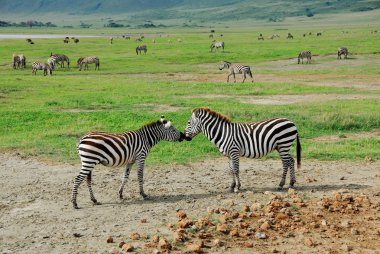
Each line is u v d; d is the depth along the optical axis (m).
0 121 22.27
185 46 80.25
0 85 34.66
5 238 10.29
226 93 32.09
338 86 35.47
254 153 13.19
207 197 12.86
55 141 19.14
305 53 52.81
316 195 12.84
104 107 26.31
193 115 13.52
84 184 14.23
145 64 54.44
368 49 62.53
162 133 13.16
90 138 12.03
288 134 13.25
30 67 54.19
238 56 60.19
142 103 27.56
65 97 29.77
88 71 49.22
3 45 83.19
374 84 36.41
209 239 9.86
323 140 19.95
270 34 130.88
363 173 15.11
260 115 23.16
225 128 13.19
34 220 11.34
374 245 9.52
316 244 9.56
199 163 16.42
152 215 11.51
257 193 13.05
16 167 15.97
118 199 12.88
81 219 11.34
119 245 9.59
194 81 40.34
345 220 10.70
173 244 9.58
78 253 9.40
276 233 10.17
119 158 12.28
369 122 22.27
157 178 14.74
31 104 27.12
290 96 30.75
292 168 13.58
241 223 10.48
